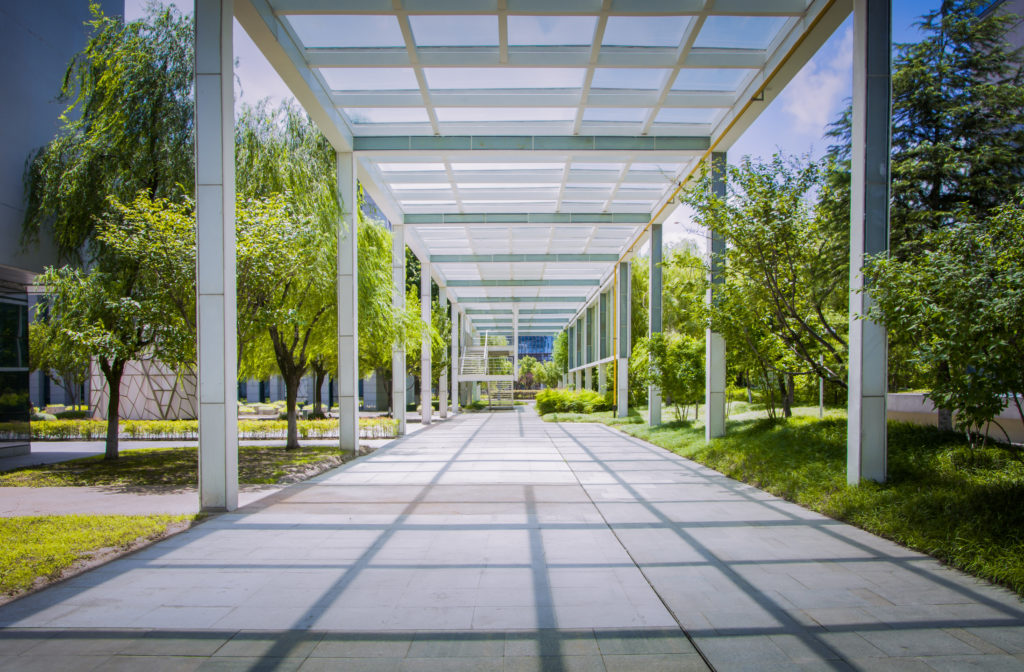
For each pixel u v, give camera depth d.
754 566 4.28
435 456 11.48
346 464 10.38
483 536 5.23
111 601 3.71
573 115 11.34
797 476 7.01
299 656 2.95
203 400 6.42
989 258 4.68
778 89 9.24
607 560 4.47
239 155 10.36
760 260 8.66
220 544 5.03
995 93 8.48
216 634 3.21
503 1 7.57
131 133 9.64
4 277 11.16
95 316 9.42
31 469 10.09
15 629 3.29
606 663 2.84
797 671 2.73
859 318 6.01
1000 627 3.19
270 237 8.66
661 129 11.82
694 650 2.97
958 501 4.93
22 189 10.34
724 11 7.68
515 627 3.26
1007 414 8.33
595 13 7.72
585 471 9.17
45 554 4.57
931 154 8.61
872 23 6.37
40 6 10.74
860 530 5.27
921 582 3.89
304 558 4.61
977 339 4.54
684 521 5.72
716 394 11.33
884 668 2.76
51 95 10.99
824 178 8.65
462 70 9.46
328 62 8.97
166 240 8.37
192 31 9.94
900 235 8.70
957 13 8.91
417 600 3.68
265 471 9.09
